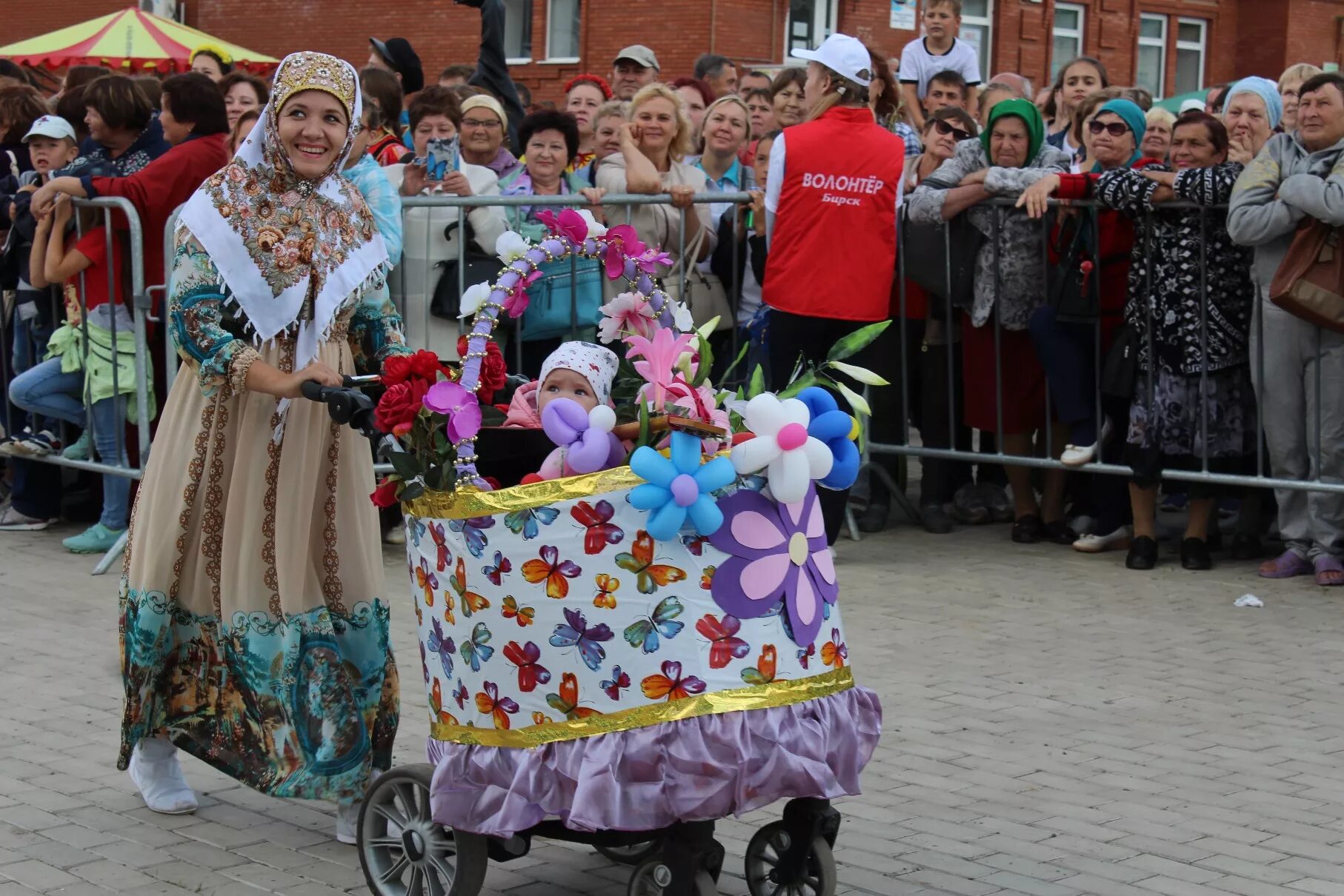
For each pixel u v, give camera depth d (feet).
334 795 16.56
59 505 34.83
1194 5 107.14
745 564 13.44
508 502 13.47
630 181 31.86
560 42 95.30
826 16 91.40
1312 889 15.87
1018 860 16.56
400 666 24.09
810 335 30.37
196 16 111.04
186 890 15.70
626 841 14.16
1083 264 30.91
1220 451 30.50
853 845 16.97
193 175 30.50
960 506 36.04
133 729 17.22
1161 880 16.06
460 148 33.68
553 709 13.48
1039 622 26.99
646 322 15.71
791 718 13.57
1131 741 20.74
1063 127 41.14
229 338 16.10
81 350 31.35
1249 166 28.66
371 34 103.71
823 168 29.78
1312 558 30.09
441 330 30.78
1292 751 20.43
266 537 16.62
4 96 36.83
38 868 16.20
